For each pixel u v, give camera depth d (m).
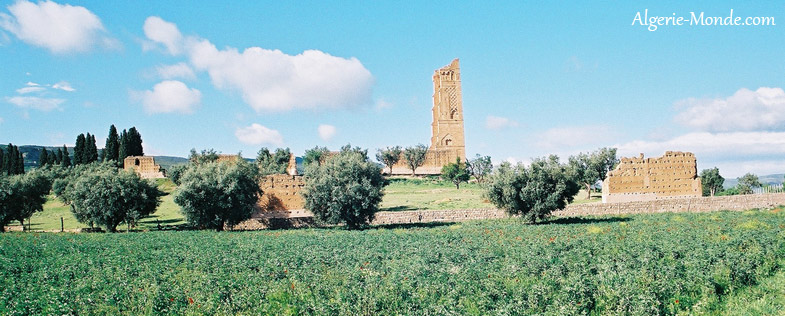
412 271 32.25
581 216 76.25
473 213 76.19
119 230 71.38
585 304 24.16
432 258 38.34
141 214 70.44
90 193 67.81
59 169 115.69
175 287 28.98
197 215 67.56
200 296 26.81
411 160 138.00
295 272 33.50
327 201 67.81
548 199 66.31
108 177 69.50
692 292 27.02
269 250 44.88
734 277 29.55
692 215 72.19
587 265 33.59
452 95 147.38
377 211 72.00
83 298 26.92
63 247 47.69
